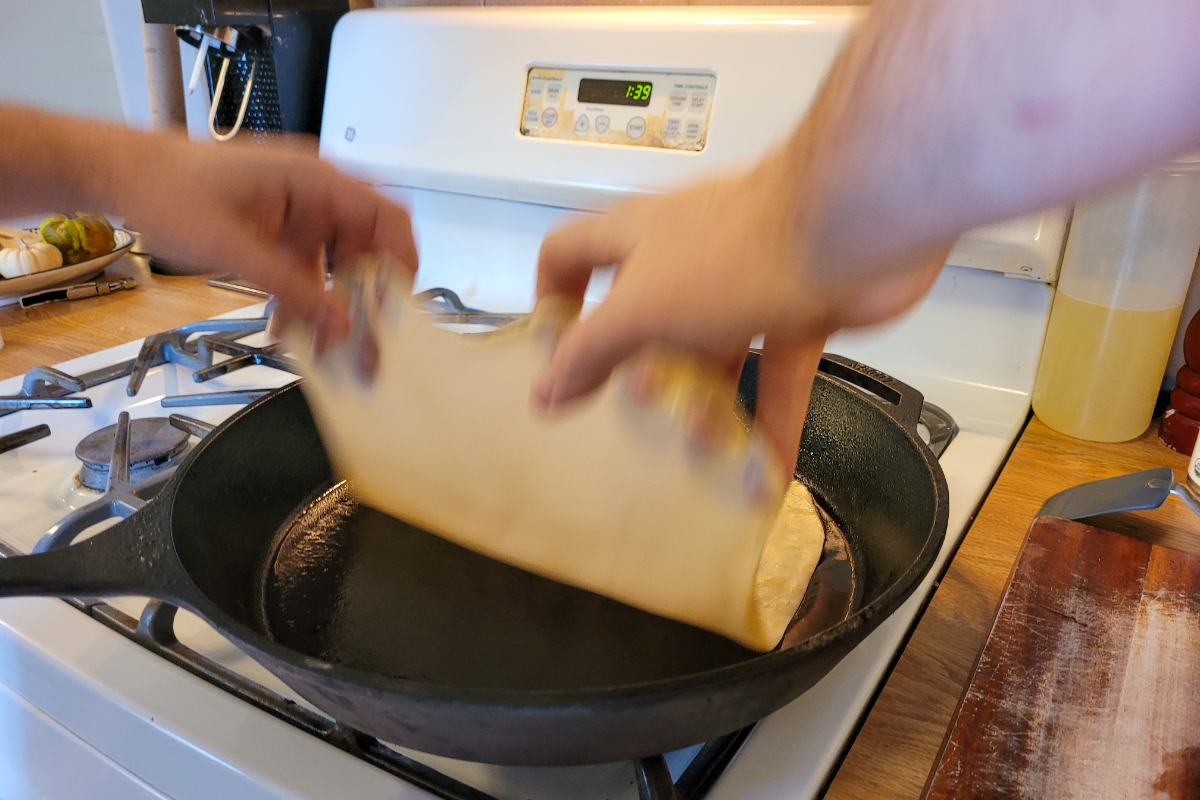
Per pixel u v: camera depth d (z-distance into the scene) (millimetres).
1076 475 540
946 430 569
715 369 414
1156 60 135
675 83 627
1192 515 487
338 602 411
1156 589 375
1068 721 303
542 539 441
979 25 148
